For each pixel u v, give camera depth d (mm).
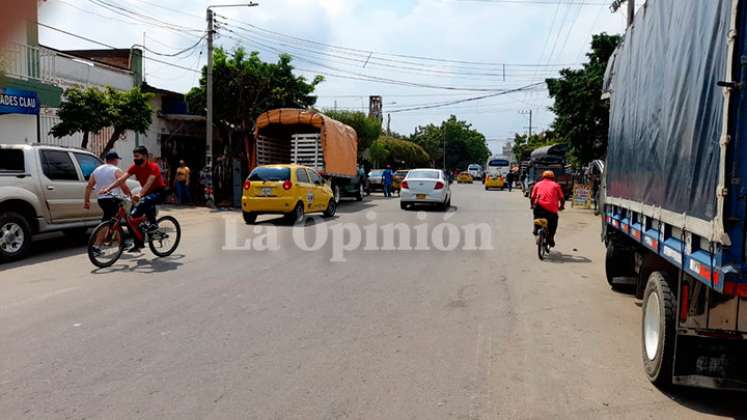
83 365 4875
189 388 4430
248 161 23750
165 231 10156
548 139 44812
